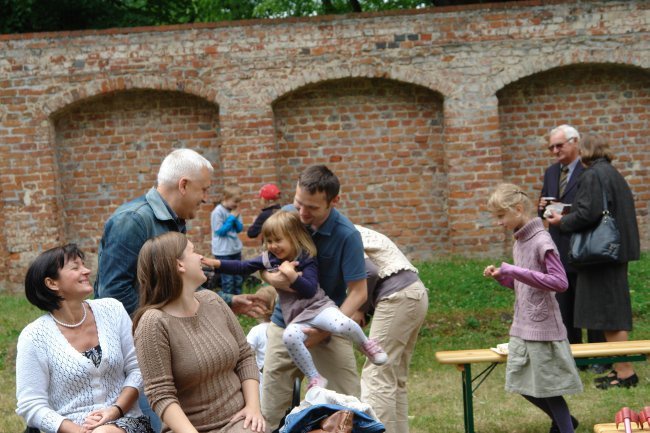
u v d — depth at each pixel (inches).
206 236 472.1
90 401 155.6
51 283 155.5
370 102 468.4
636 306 351.3
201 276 150.6
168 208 173.9
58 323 157.5
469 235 460.4
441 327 338.3
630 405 243.4
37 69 449.4
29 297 156.7
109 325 161.3
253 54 454.0
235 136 457.1
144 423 155.9
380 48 454.0
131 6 660.1
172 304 147.9
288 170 470.3
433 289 385.1
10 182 452.1
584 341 327.0
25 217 454.0
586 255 258.4
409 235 473.1
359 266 181.3
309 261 179.3
